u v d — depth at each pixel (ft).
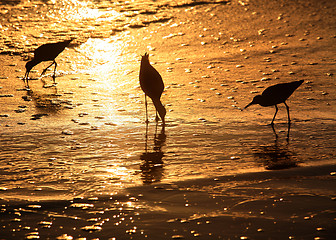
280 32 68.13
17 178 29.58
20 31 66.23
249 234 22.45
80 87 49.67
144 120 41.37
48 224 23.63
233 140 36.76
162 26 69.87
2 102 44.83
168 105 44.65
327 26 70.74
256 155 33.63
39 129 38.63
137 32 67.26
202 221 23.80
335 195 26.73
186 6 79.41
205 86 49.21
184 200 26.30
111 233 22.70
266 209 25.04
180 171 30.81
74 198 26.68
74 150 34.60
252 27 70.13
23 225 23.53
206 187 28.04
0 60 57.00
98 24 69.97
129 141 36.50
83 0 81.35
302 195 26.76
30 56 58.39
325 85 49.14
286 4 81.61
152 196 26.84
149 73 40.68
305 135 37.73
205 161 32.60
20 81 51.24
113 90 48.96
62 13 74.49
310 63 56.08
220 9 78.07
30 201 26.22
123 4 80.12
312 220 23.82
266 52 60.34
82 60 57.98
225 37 66.03
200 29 69.00
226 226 23.26
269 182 28.68
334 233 22.56
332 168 30.94
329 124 40.01
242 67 55.01
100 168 31.37
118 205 25.75
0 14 72.69
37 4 78.23
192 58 58.13
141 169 31.22
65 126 39.47
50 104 44.65
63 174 30.30
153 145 35.76
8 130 38.27
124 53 60.13
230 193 27.14
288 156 33.32
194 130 38.93
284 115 42.39
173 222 23.72
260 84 49.47
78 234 22.62
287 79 50.80
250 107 44.32
